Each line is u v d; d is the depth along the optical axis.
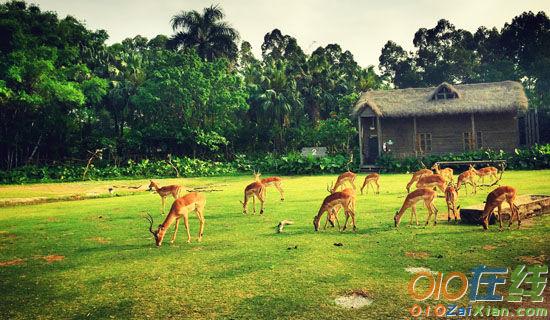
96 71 42.75
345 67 63.81
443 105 34.31
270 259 7.95
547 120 38.03
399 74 69.75
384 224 10.91
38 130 36.53
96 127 44.94
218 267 7.58
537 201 11.25
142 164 34.72
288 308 5.62
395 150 38.19
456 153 33.44
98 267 7.93
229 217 13.04
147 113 41.62
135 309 5.82
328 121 45.81
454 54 62.00
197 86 38.03
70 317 5.64
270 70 50.44
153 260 8.26
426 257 7.66
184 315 5.55
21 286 6.97
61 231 11.71
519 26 60.56
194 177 33.91
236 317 5.39
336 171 34.16
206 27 46.59
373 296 5.92
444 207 13.34
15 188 26.11
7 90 31.12
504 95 33.53
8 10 33.00
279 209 14.38
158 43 56.75
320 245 8.91
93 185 27.81
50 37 34.12
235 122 46.31
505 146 35.19
